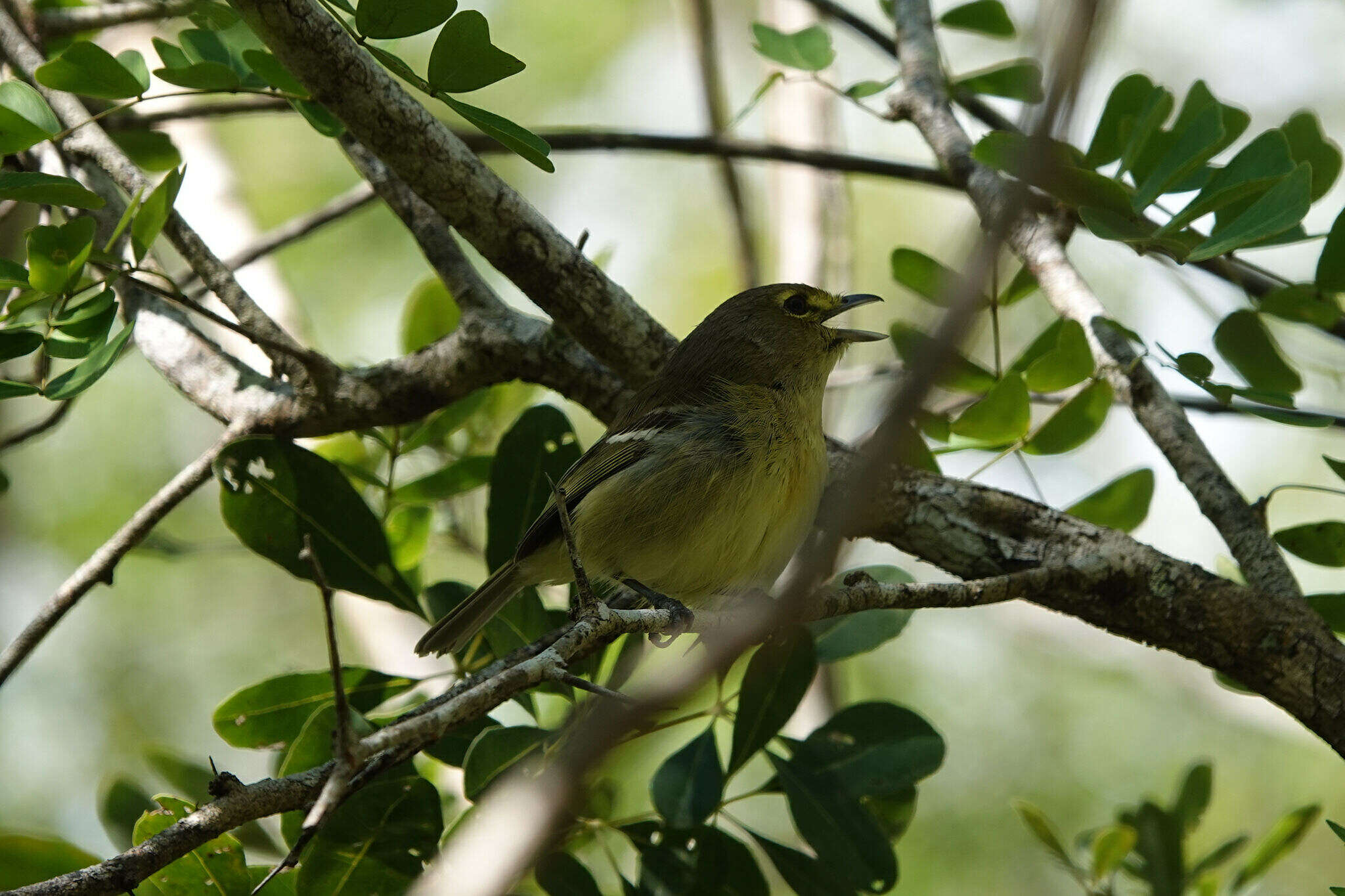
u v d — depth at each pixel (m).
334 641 5.30
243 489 8.54
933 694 15.66
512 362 9.38
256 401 9.45
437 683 9.66
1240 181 7.91
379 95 7.65
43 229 7.43
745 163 18.14
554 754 7.46
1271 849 9.15
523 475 9.30
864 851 7.89
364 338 16.81
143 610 17.00
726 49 18.89
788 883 7.97
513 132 7.11
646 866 7.82
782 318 9.99
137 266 8.01
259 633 17.33
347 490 8.68
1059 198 8.07
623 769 8.03
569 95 17.95
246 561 17.50
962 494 8.68
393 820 7.41
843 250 13.55
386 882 7.31
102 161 9.55
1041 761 15.15
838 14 12.52
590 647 6.62
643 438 9.32
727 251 18.22
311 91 7.58
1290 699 7.91
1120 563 8.16
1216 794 14.70
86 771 16.28
